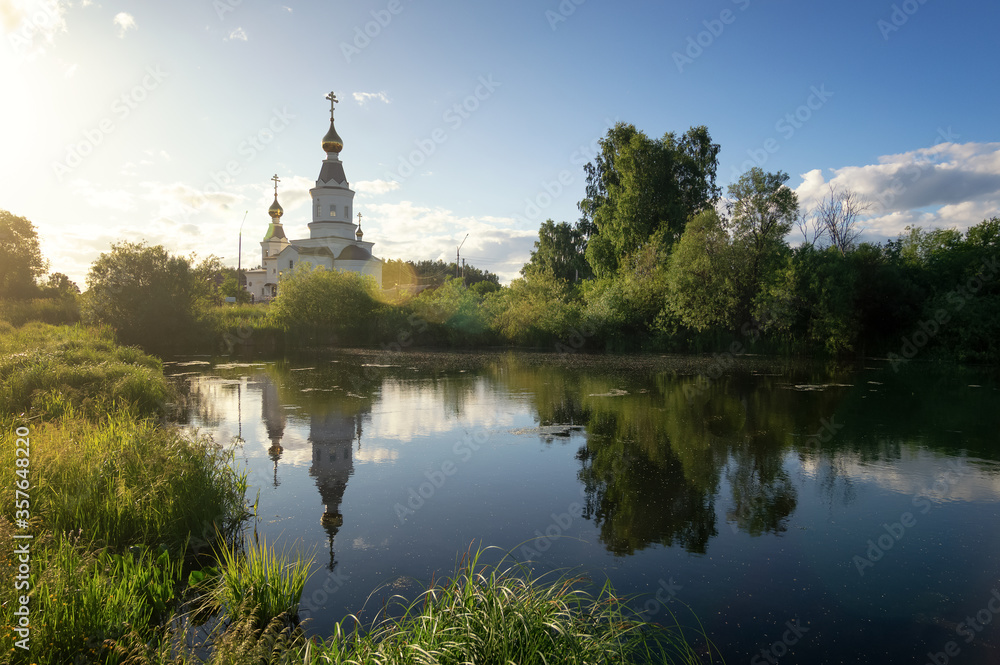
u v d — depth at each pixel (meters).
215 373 20.56
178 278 31.30
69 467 6.18
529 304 35.19
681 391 16.83
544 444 10.38
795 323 28.48
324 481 8.10
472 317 34.97
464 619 3.33
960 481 8.28
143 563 4.98
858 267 28.45
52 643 3.52
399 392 16.50
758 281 28.41
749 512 7.00
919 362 25.64
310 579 5.10
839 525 6.61
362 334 36.00
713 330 30.06
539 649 3.13
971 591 5.08
